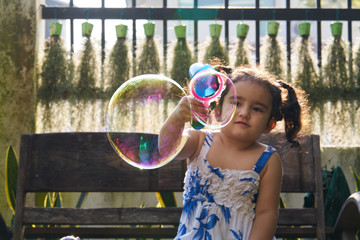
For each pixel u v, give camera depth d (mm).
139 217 2240
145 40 3145
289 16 3250
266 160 1832
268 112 1814
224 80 1735
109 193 3049
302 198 3037
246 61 3115
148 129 1911
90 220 2229
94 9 3254
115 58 3102
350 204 2025
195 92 1672
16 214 2201
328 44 3174
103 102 3090
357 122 3094
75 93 3074
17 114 3023
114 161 2273
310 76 3102
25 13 3096
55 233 2312
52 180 2250
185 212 1847
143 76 1785
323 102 3088
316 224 2223
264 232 1777
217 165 1838
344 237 2209
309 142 2293
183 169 2283
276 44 3137
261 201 1820
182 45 3125
